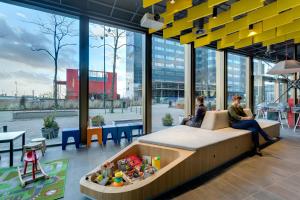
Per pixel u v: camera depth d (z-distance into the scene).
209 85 6.91
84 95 4.37
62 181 2.46
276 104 7.27
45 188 2.27
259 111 7.73
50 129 4.57
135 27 5.02
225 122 4.05
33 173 2.47
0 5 3.91
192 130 3.70
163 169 2.18
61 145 4.22
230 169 2.86
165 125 6.31
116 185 2.04
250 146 3.71
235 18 4.72
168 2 3.84
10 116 4.80
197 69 6.32
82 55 4.34
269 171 2.78
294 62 6.03
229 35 5.48
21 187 2.29
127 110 6.10
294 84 7.83
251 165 3.03
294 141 4.63
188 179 2.38
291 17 3.98
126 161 2.55
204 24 4.74
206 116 3.98
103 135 4.36
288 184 2.36
